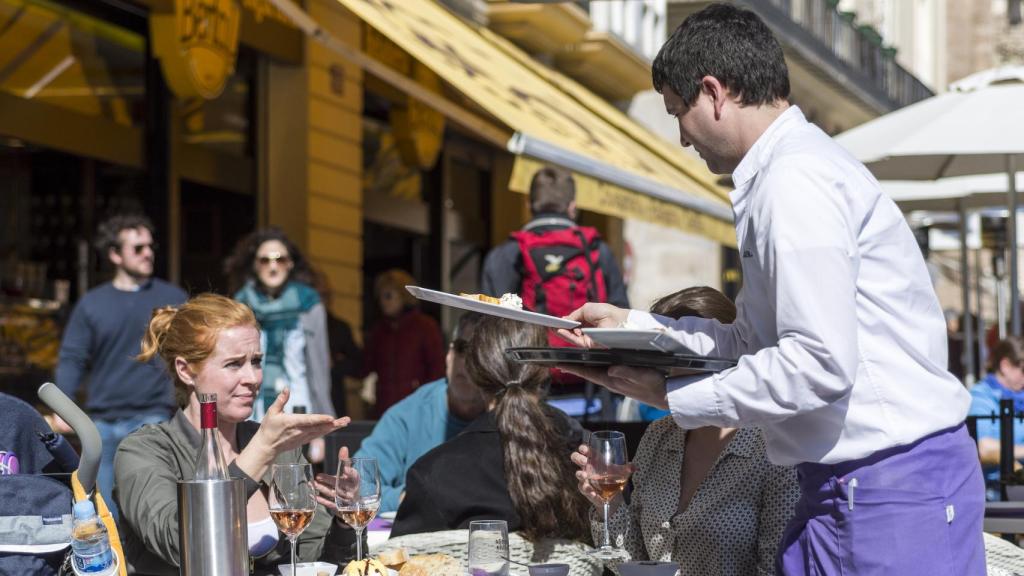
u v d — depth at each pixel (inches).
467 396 197.5
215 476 114.7
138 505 136.6
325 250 432.8
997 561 142.6
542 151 258.4
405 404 202.8
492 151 590.2
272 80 417.1
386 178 493.0
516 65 384.2
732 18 113.0
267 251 286.7
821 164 106.7
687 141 116.3
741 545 138.8
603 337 108.5
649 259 776.3
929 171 375.9
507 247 276.2
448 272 552.1
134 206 350.0
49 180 321.1
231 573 113.5
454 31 332.5
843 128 916.0
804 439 109.7
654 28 622.2
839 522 110.0
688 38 113.1
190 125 371.9
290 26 409.4
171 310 147.9
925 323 110.3
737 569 139.1
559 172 275.4
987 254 930.7
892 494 108.3
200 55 331.0
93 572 112.9
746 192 112.2
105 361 279.6
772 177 107.3
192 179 371.9
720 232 402.3
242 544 114.7
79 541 112.6
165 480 138.9
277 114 416.8
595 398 267.7
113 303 280.4
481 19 461.1
